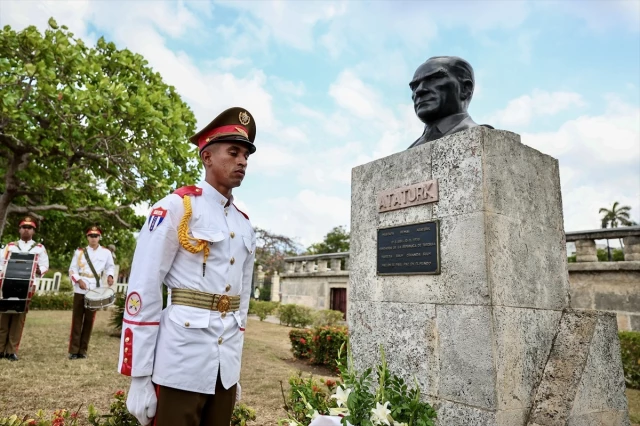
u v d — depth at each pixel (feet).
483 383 9.11
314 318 45.88
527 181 10.84
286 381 18.62
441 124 12.03
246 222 7.91
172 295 6.70
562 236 11.53
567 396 9.32
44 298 47.21
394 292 11.51
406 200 11.51
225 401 6.85
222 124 7.36
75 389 14.99
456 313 9.88
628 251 25.95
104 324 35.37
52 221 39.27
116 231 40.16
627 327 25.22
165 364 6.24
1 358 19.12
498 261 9.67
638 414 15.94
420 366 10.48
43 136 26.30
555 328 10.72
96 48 31.07
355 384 8.41
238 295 7.30
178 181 30.35
